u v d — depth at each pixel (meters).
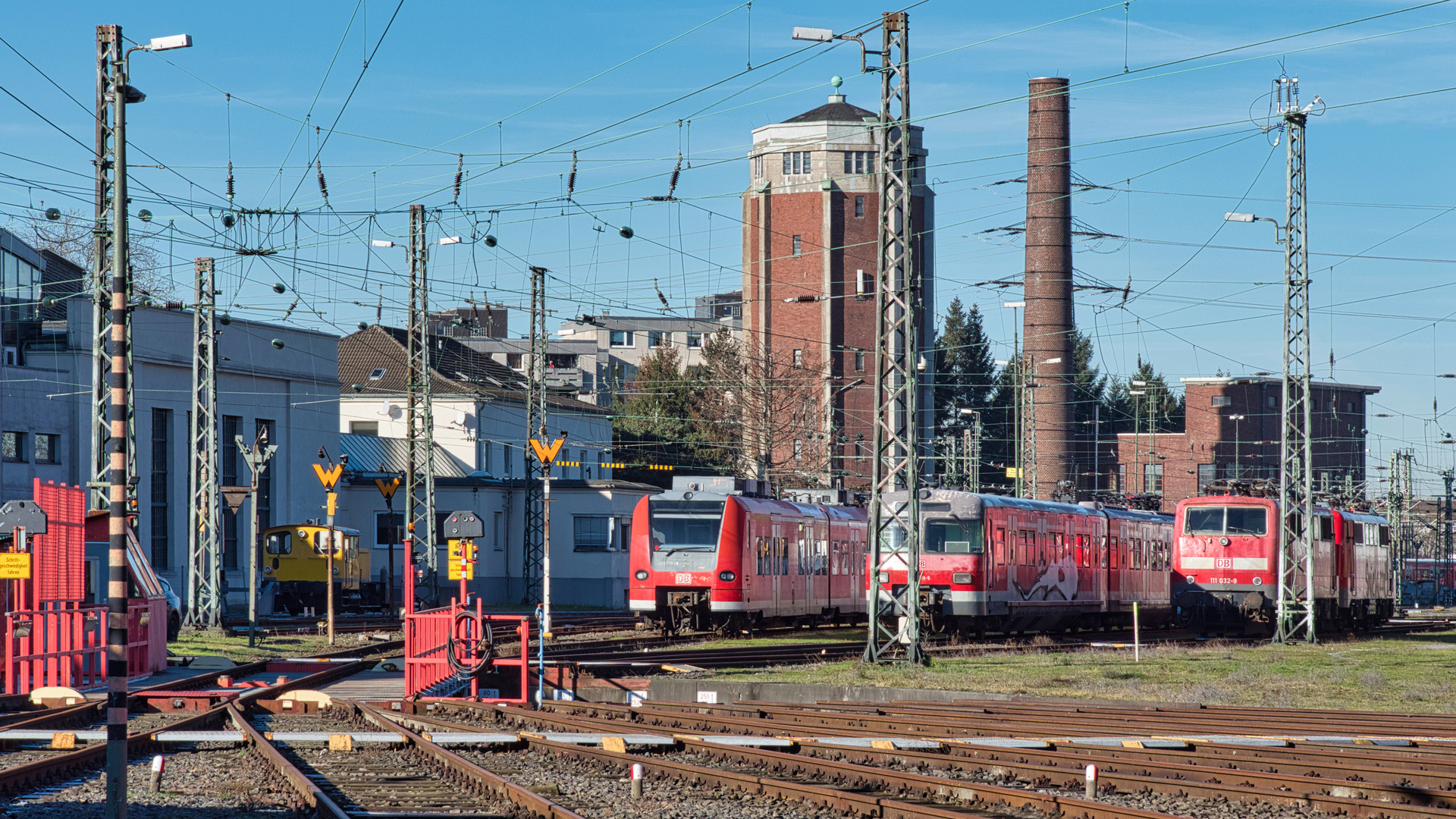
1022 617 85.62
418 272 104.25
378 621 108.62
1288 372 79.88
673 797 30.14
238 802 28.52
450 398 160.75
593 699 55.25
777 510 90.50
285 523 134.25
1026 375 163.38
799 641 80.69
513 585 154.00
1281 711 43.59
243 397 128.88
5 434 104.88
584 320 126.75
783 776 33.06
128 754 35.88
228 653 72.62
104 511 66.44
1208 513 94.81
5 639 50.62
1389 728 39.56
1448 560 194.88
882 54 61.91
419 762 34.97
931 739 37.19
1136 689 51.09
